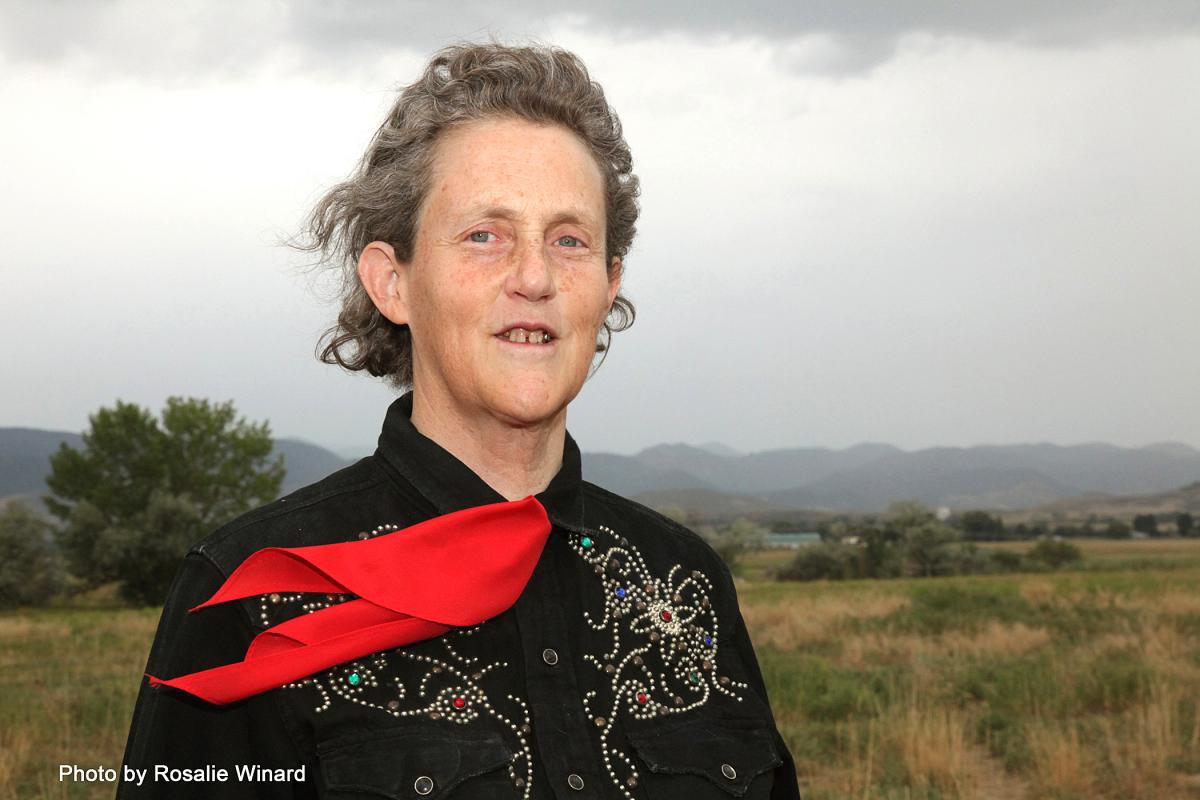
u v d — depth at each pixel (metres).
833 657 14.88
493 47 1.55
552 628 1.44
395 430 1.53
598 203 1.53
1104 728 9.27
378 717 1.33
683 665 1.55
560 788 1.33
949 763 8.06
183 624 1.37
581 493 1.61
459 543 1.39
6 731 9.22
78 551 49.12
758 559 99.19
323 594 1.39
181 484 51.62
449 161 1.48
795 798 1.70
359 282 1.70
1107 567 63.84
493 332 1.44
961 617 18.73
